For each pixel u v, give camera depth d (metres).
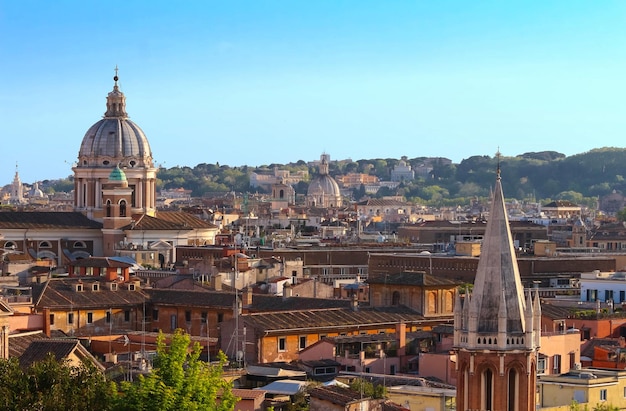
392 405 197.38
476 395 159.62
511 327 159.50
